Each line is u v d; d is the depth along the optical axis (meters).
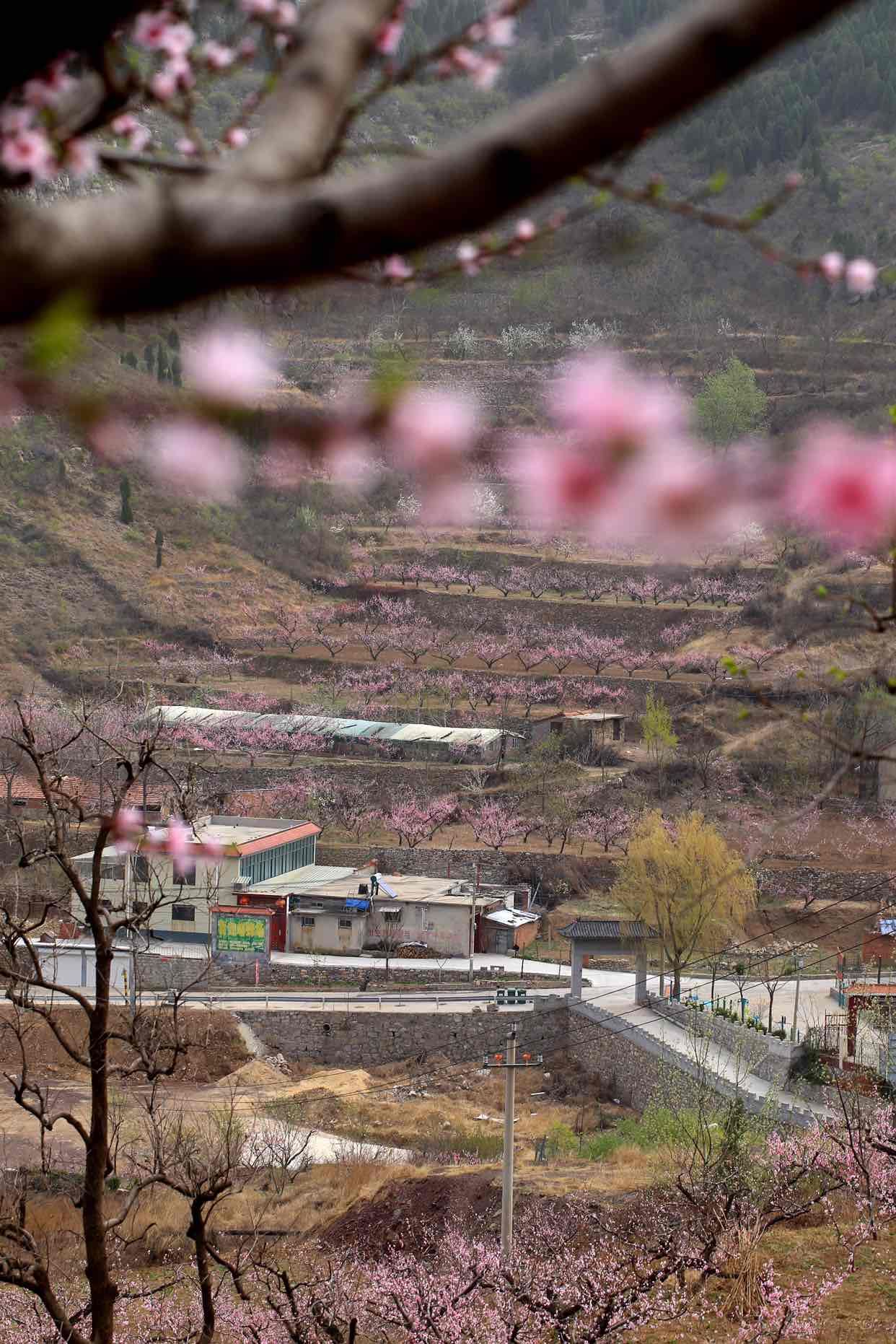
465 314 154.50
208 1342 18.95
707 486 2.14
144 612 136.12
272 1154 42.09
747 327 169.25
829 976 70.50
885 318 165.00
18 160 2.40
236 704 118.81
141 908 17.52
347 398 2.25
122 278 2.10
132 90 2.62
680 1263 26.59
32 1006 16.95
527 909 83.81
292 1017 65.06
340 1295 26.14
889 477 2.16
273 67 2.77
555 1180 40.81
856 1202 30.97
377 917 75.94
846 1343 22.83
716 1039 56.53
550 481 2.19
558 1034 64.12
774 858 86.06
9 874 67.06
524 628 133.25
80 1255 33.09
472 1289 26.47
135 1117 43.44
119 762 17.75
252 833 80.44
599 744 108.06
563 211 2.83
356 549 147.12
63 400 2.07
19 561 141.12
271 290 2.25
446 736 106.25
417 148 2.50
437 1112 56.97
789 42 2.04
